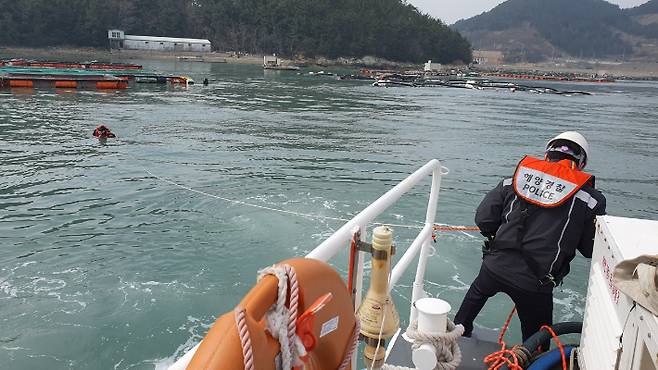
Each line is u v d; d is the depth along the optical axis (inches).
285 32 6023.6
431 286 363.6
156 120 1161.4
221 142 931.3
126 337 303.3
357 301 94.7
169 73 2923.2
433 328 114.3
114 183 623.2
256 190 612.4
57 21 4997.5
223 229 470.3
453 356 116.0
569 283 378.3
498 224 153.5
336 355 68.4
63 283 362.6
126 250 421.1
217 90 2041.1
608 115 1759.4
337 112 1498.5
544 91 2886.3
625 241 93.5
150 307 334.0
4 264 390.3
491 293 155.1
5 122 1035.9
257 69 4104.3
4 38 4793.3
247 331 46.7
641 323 75.2
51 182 619.2
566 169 144.5
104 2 5290.4
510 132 1246.3
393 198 109.7
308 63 5644.7
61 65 2514.8
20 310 324.8
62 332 303.9
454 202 592.1
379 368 93.7
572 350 123.9
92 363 281.1
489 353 150.2
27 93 1552.7
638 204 672.4
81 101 1429.6
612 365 87.1
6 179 624.4
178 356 291.0
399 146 983.6
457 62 6914.4
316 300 60.9
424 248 159.8
